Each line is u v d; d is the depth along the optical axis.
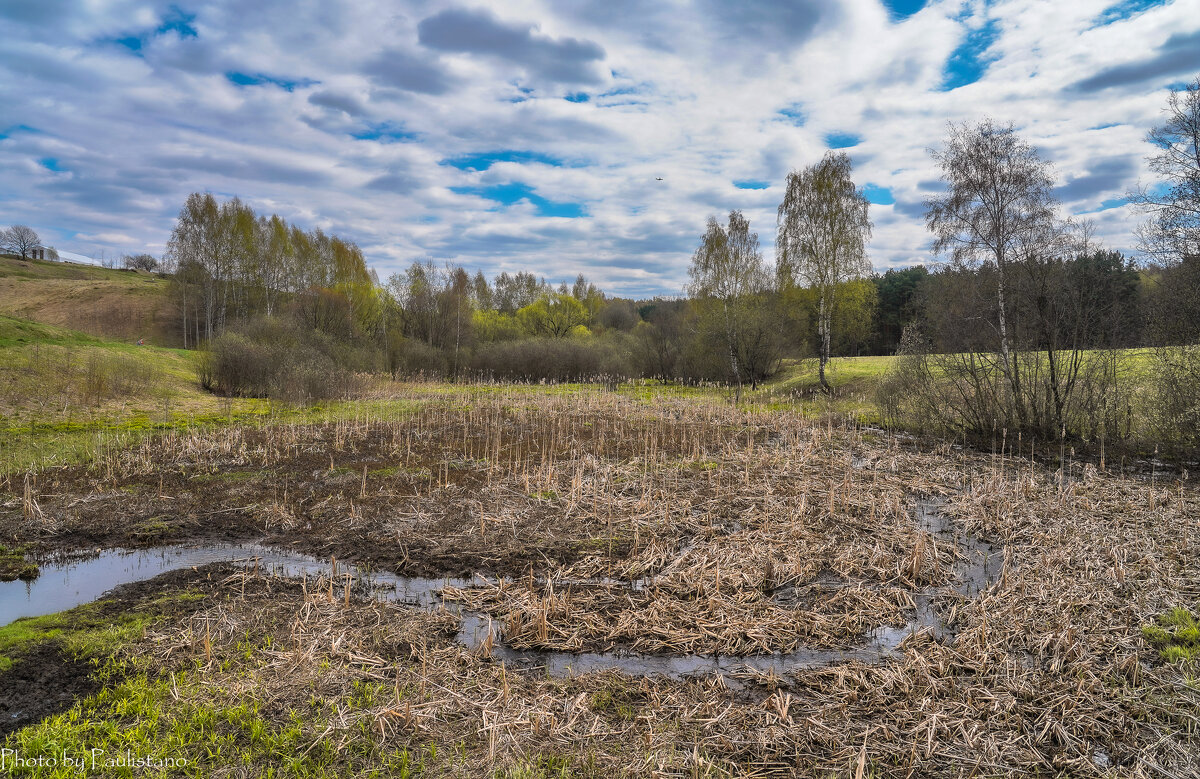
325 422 21.33
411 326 47.75
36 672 5.91
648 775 4.79
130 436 17.38
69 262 89.00
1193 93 14.55
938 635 7.15
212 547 9.65
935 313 20.16
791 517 11.12
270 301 49.62
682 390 37.88
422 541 9.88
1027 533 10.34
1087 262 17.38
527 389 36.50
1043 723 5.43
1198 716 5.39
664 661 6.61
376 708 5.46
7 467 13.64
